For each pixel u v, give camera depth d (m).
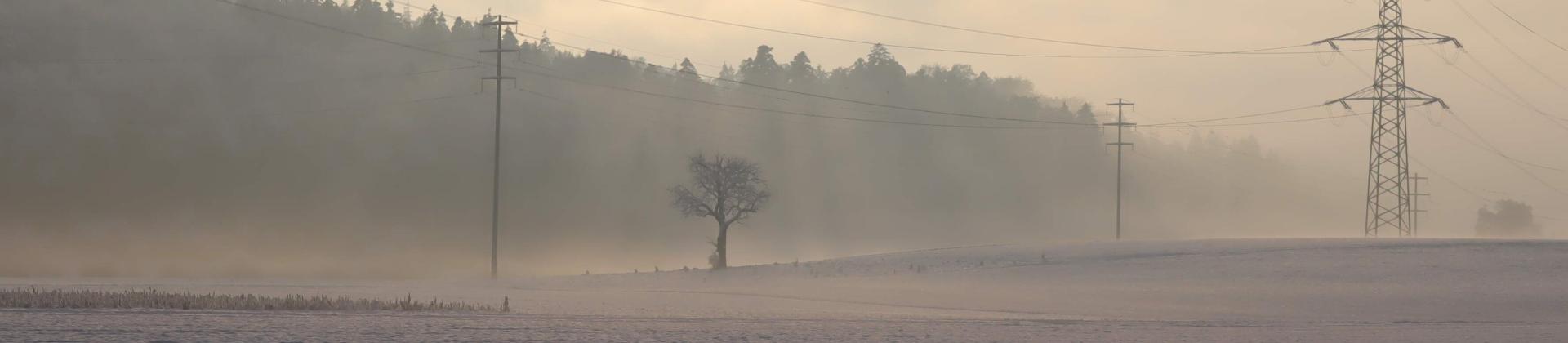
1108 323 25.20
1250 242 66.62
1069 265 58.59
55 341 16.41
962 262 64.19
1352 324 26.72
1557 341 20.67
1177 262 56.81
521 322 22.00
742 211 77.56
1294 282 47.66
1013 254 67.12
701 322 23.28
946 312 34.59
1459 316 35.06
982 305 39.84
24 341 16.34
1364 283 46.25
